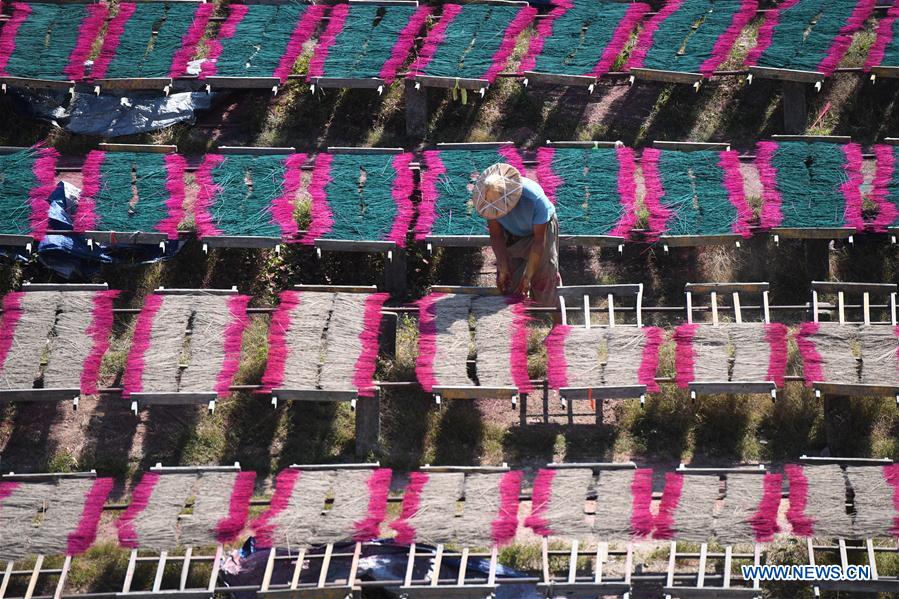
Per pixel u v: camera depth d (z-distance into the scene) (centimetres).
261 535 1530
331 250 1962
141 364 1712
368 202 1975
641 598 1591
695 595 1485
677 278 2072
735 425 1825
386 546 1590
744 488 1577
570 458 1811
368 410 1788
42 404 1884
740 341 1742
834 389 1705
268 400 1880
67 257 2045
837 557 1628
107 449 1827
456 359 1723
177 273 2069
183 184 2012
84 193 1980
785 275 2055
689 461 1806
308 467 1614
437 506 1560
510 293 1830
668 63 2216
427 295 1906
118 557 1667
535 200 1723
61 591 1507
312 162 2102
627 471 1602
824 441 1814
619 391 1684
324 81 2183
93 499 1586
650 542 1688
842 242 2094
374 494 1581
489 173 1725
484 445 1825
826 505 1563
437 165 2030
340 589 1481
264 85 2178
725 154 2042
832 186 2000
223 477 1602
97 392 1719
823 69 2192
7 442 1836
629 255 2108
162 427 1855
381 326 1920
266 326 1995
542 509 1562
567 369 1714
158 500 1570
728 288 1819
